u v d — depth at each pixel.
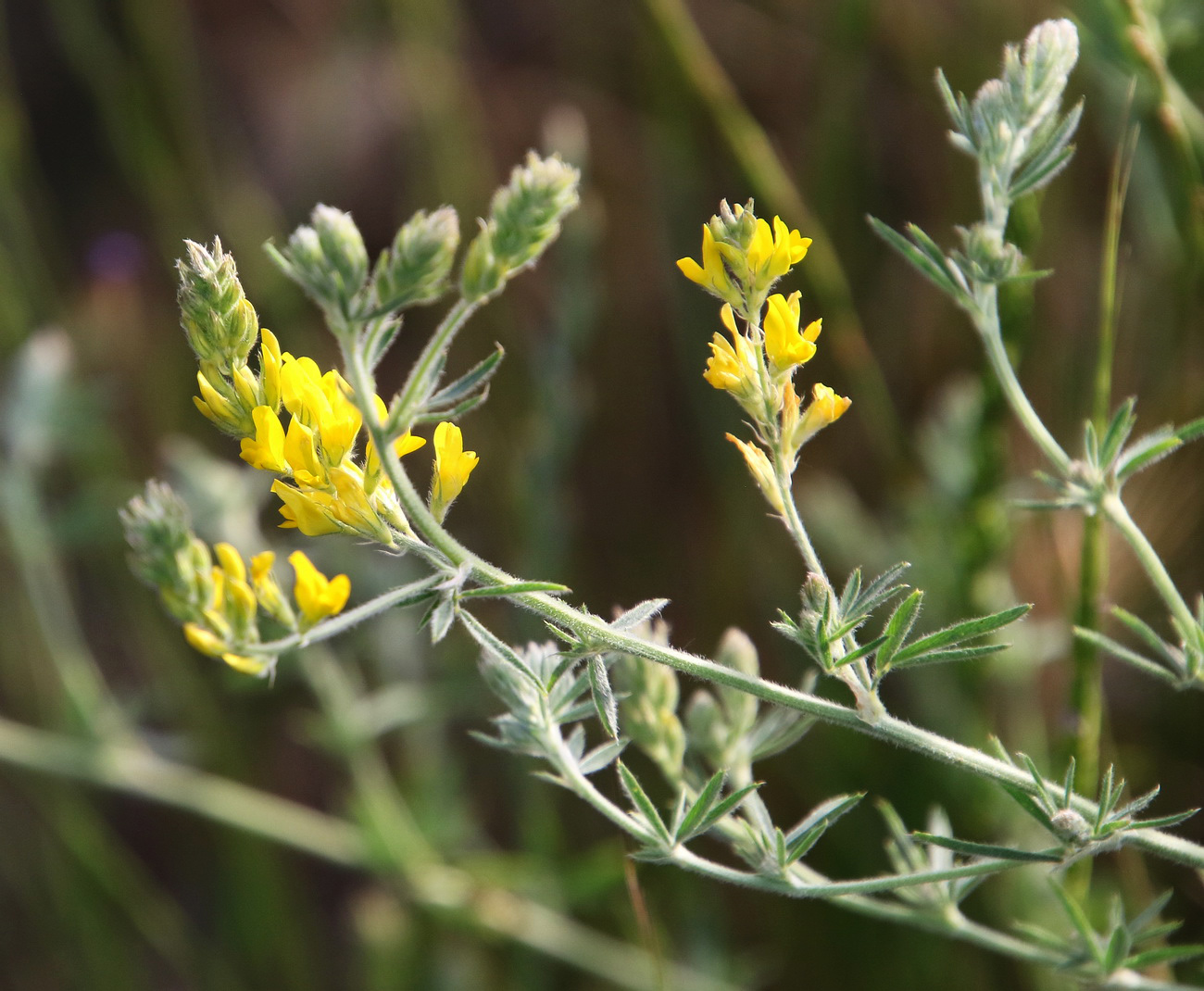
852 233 0.46
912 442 0.46
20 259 0.52
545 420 0.43
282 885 0.48
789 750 0.42
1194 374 0.36
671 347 0.53
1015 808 0.37
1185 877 0.37
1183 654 0.26
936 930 0.27
